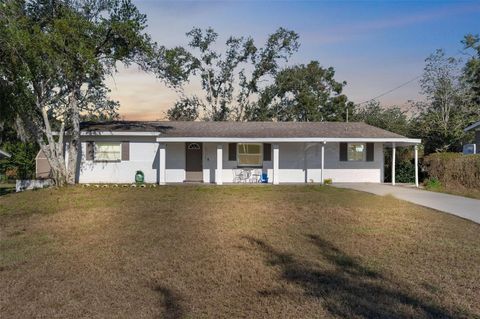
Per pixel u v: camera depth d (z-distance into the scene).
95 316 5.04
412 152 30.12
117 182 23.58
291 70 44.34
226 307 5.33
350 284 6.15
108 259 7.50
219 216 12.04
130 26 19.64
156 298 5.64
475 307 5.29
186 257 7.61
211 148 24.16
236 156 24.12
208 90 42.47
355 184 22.98
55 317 5.02
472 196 17.06
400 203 14.80
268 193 18.06
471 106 32.03
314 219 11.57
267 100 43.41
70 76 19.33
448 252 7.93
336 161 24.34
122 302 5.49
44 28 20.30
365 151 24.36
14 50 17.47
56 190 19.41
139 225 10.66
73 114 21.91
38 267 7.03
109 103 26.48
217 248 8.27
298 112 45.41
